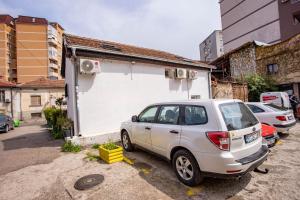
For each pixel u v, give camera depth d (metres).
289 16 22.36
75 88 6.62
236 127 3.16
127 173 4.24
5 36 44.69
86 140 6.63
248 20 28.64
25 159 5.62
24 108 23.47
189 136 3.44
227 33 33.22
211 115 3.25
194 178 3.35
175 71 9.84
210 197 3.11
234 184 3.49
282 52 15.04
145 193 3.33
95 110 7.04
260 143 3.60
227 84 13.41
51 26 47.31
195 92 10.98
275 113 6.83
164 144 4.12
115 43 10.51
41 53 45.78
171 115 4.14
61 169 4.66
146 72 8.74
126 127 5.86
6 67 44.56
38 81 26.03
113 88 7.57
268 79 15.47
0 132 13.52
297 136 7.00
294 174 3.79
